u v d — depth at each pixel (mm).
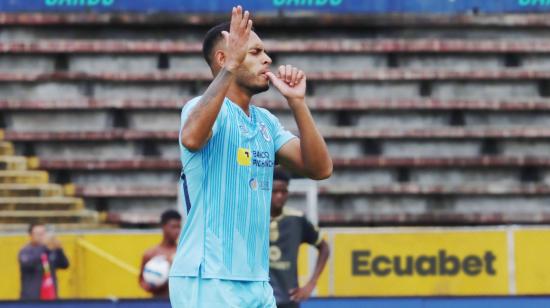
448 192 52000
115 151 52406
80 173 51656
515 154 53688
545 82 54625
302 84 16453
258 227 16359
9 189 50719
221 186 16047
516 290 43906
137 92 53250
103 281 43656
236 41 15469
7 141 51906
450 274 43719
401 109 53500
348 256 43250
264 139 16672
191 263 16000
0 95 53125
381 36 55125
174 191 51250
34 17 53938
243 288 16156
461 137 53250
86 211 50719
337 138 52719
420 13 50156
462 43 54531
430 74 53938
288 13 54531
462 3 48781
